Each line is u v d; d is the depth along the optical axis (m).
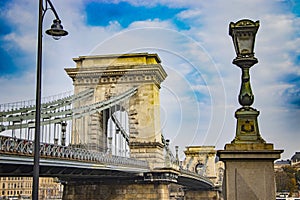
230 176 12.05
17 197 145.00
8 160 31.95
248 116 12.65
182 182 103.44
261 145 12.28
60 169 43.88
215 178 137.75
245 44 13.05
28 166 36.06
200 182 109.88
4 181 155.00
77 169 47.56
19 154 33.44
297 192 188.88
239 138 12.52
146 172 69.94
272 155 11.98
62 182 72.69
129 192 70.12
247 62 12.92
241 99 12.84
